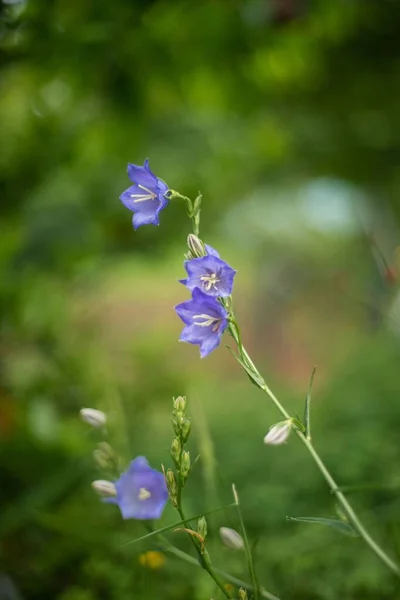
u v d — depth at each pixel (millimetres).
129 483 866
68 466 1258
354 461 1320
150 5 1373
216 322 798
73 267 1537
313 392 2225
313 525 1187
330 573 1087
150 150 1791
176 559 1093
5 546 1165
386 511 1099
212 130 1873
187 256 815
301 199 3631
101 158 1677
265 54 1739
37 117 1535
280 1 1643
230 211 2555
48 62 1402
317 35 1778
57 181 1591
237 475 1397
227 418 1830
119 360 2006
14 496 1272
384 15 1776
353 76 1920
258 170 2213
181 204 1886
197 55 1571
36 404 1366
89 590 1086
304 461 1422
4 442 1305
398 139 2137
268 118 2020
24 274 1437
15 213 1496
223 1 1513
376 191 2529
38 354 1527
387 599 1057
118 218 1738
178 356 2373
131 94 1502
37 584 1128
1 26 1311
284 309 3389
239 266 4082
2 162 1519
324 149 2158
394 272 1537
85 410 944
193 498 1284
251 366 806
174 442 818
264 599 919
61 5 1366
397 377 1905
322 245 3395
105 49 1409
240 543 841
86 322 1898
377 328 2344
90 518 1195
